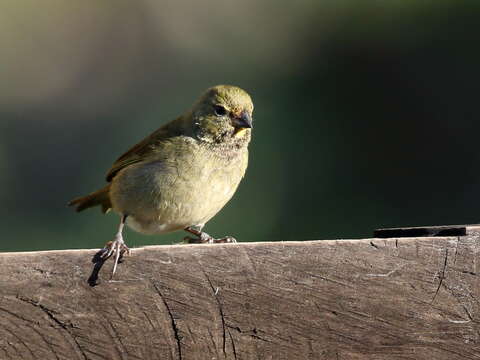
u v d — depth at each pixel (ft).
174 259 18.42
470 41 45.09
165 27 61.67
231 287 18.52
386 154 44.37
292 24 49.14
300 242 18.78
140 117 59.06
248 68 50.55
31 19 66.95
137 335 18.24
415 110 44.91
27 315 17.95
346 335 18.78
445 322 19.01
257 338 18.57
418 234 20.81
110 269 18.21
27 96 62.39
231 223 42.55
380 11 46.47
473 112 44.52
